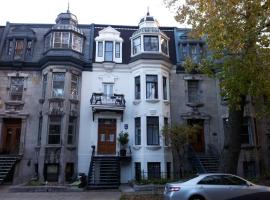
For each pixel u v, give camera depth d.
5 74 22.47
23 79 22.61
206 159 21.06
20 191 16.36
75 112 21.62
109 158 20.56
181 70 23.92
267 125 22.64
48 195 15.20
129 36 25.28
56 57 21.53
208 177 10.67
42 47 23.70
